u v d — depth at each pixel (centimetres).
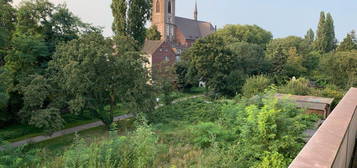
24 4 2381
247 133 1016
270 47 5875
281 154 899
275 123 981
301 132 1080
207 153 1162
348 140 312
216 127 1427
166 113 2130
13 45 2175
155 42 5406
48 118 1911
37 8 2428
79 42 2150
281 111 1098
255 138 988
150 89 2328
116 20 3331
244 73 4184
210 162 988
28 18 2412
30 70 2277
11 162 1198
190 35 8800
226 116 1606
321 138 224
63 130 2334
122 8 3284
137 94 2161
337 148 198
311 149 195
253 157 978
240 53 4381
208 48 3838
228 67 3856
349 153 350
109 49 2170
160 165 1061
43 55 2369
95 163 898
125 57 2206
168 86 2727
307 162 169
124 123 2256
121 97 2147
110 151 988
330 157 179
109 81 2161
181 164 1088
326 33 6212
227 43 5300
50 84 2111
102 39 2245
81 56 1997
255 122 1016
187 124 1877
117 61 2139
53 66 2169
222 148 1150
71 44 2136
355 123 422
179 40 8506
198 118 1942
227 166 930
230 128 1459
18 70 2267
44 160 1228
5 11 2200
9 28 2327
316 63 5094
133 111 2103
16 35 2259
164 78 2889
